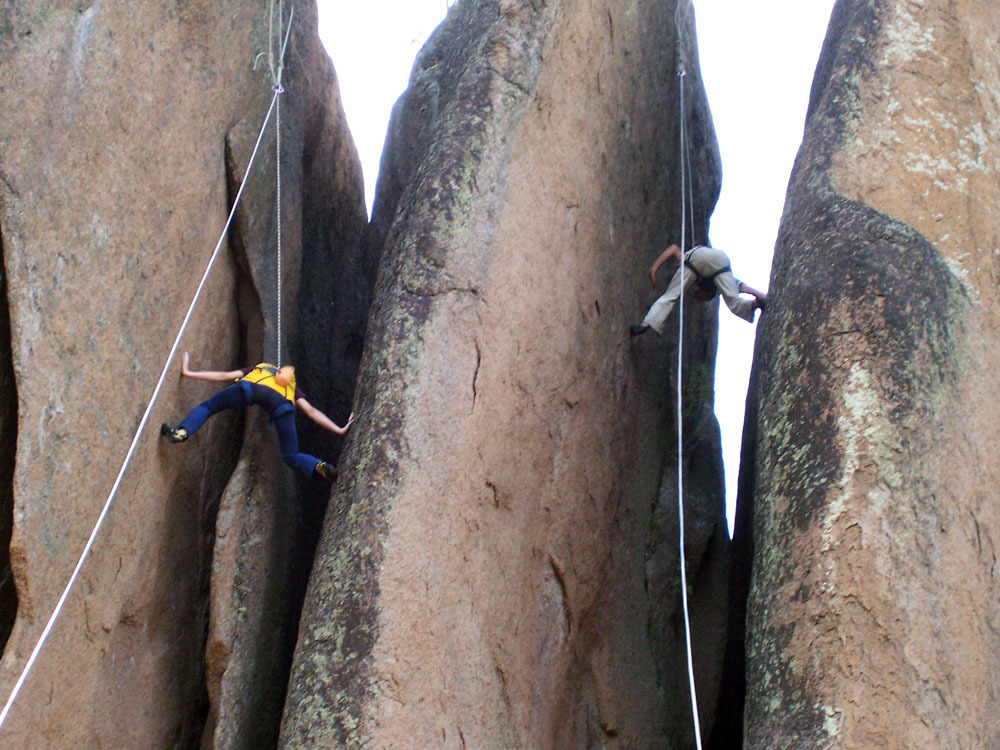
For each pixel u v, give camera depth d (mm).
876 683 6676
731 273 9789
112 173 8062
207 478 9047
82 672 7645
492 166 8906
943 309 7875
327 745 7109
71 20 7863
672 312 11078
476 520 8102
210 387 9141
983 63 9188
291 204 10547
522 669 8273
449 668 7598
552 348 9016
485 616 8008
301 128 11148
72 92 7801
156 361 8367
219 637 8320
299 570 9297
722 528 10586
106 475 7789
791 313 7961
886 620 6785
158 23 8648
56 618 7352
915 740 6562
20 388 7262
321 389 11086
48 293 7488
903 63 9039
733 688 10000
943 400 7508
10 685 7066
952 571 7047
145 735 8172
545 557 8758
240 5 9695
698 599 10211
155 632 8391
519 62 9305
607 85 10305
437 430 8023
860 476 7133
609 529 9461
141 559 8219
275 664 8617
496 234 8758
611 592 9359
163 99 8609
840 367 7500
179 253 8656
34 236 7434
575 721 8758
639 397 10219
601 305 9719
